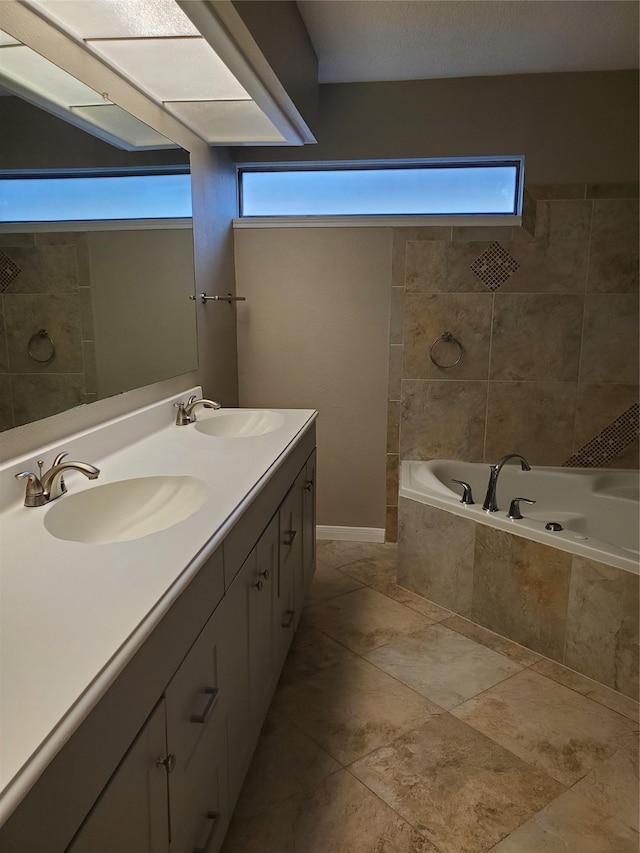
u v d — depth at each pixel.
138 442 2.04
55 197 1.63
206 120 2.44
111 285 1.94
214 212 2.99
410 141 3.28
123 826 0.86
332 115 3.30
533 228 3.18
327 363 3.45
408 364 3.38
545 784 1.73
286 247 3.34
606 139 3.15
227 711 1.40
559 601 2.32
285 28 2.14
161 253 2.35
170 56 1.82
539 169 3.22
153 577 1.03
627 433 3.33
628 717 2.04
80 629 0.86
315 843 1.54
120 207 1.98
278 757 1.83
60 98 1.63
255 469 1.70
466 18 2.51
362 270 3.32
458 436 3.42
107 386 1.95
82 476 1.61
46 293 1.59
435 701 2.11
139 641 0.85
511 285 3.24
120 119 1.98
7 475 1.38
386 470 3.52
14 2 1.44
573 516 3.21
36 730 0.66
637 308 3.20
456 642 2.50
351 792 1.70
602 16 2.49
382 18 2.50
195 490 1.59
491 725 1.98
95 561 1.09
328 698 2.12
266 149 3.35
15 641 0.83
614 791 1.71
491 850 1.52
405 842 1.54
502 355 3.31
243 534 1.49
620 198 3.11
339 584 3.03
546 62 2.99
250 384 3.51
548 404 3.34
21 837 0.62
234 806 1.50
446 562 2.74
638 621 2.10
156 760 0.98
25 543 1.18
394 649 2.44
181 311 2.57
